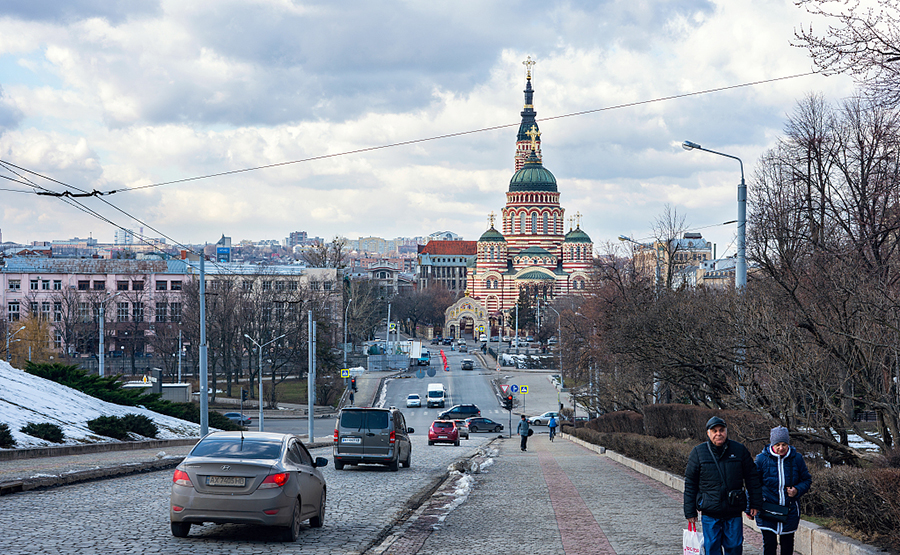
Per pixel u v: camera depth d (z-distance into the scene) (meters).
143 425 39.31
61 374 46.47
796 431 17.98
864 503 10.67
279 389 100.44
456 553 12.11
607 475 25.55
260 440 13.23
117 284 130.12
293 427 69.69
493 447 46.41
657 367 27.98
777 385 18.97
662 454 23.92
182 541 12.23
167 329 109.69
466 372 118.56
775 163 36.22
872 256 24.94
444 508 17.11
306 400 92.31
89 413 38.94
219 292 94.25
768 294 22.69
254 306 93.00
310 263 148.25
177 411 51.91
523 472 26.81
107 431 35.31
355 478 23.80
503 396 94.69
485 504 17.89
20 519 13.96
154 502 16.59
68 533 12.66
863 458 16.92
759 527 10.16
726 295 25.41
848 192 33.19
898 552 9.84
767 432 17.95
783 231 29.95
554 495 19.69
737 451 9.70
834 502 11.63
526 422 42.91
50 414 34.81
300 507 12.84
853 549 10.31
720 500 9.55
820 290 19.36
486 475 25.62
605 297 51.41
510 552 12.18
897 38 15.62
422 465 29.92
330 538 13.07
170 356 106.56
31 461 25.39
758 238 30.89
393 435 26.48
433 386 90.69
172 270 130.25
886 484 10.09
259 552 11.60
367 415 26.64
